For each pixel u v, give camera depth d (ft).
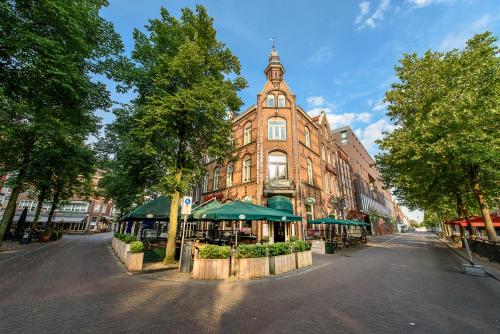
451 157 44.62
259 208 36.27
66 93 33.14
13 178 57.72
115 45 39.65
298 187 63.46
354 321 15.29
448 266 37.55
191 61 36.24
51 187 80.23
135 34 38.86
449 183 57.77
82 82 32.86
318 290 22.91
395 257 49.01
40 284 23.44
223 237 52.29
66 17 29.68
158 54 38.68
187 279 26.55
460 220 70.13
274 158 66.59
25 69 28.68
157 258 39.01
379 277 29.09
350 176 125.08
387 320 15.48
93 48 35.83
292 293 21.81
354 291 22.57
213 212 32.65
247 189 65.98
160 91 37.52
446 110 40.29
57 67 29.43
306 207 67.77
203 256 27.40
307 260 36.94
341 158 113.09
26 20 28.76
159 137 39.81
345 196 107.34
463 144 39.96
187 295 20.80
